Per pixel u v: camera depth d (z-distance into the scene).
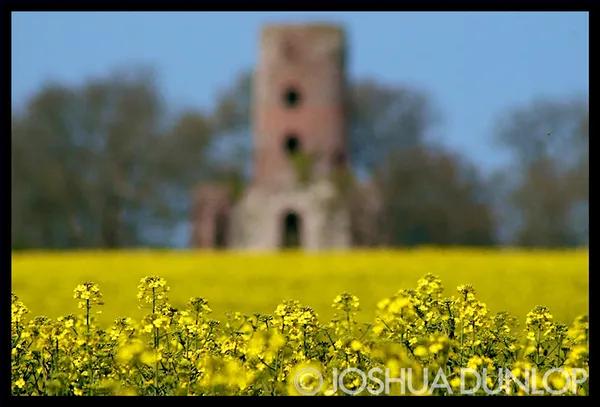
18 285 31.48
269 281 32.28
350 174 66.69
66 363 12.65
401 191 80.81
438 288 13.01
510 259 39.19
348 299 13.47
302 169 66.44
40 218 77.62
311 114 67.44
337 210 65.31
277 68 67.69
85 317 13.43
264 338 12.25
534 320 13.09
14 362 12.91
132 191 79.44
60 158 79.06
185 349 13.12
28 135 78.31
